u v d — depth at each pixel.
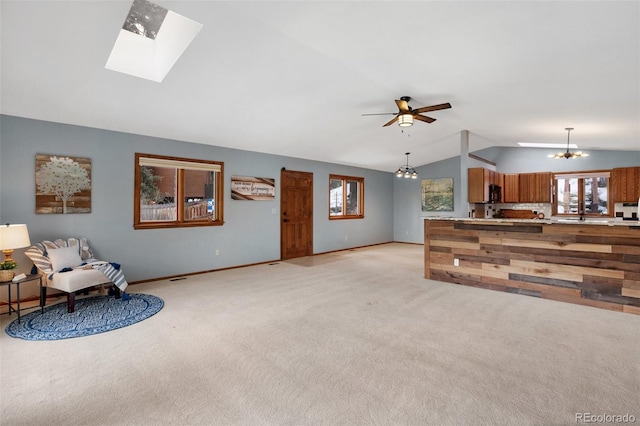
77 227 4.34
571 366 2.44
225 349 2.73
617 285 3.72
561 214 7.88
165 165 5.18
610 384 2.20
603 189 7.39
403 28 2.68
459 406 1.97
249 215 6.44
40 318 3.41
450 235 5.02
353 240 9.03
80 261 4.00
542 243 4.21
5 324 3.27
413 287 4.75
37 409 1.94
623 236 3.68
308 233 7.73
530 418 1.86
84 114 4.08
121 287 3.94
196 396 2.07
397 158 8.62
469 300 4.11
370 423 1.82
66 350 2.70
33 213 4.00
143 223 5.00
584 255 3.92
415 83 3.94
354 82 3.94
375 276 5.48
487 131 6.50
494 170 8.55
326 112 4.97
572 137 6.24
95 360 2.54
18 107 3.73
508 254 4.48
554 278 4.13
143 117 4.36
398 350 2.71
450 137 7.17
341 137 6.35
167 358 2.57
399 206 10.38
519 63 3.07
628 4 2.02
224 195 6.00
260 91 4.04
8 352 2.66
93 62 3.08
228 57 3.22
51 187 4.12
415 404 1.99
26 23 2.50
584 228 3.92
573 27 2.35
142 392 2.12
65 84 3.39
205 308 3.78
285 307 3.82
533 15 2.27
